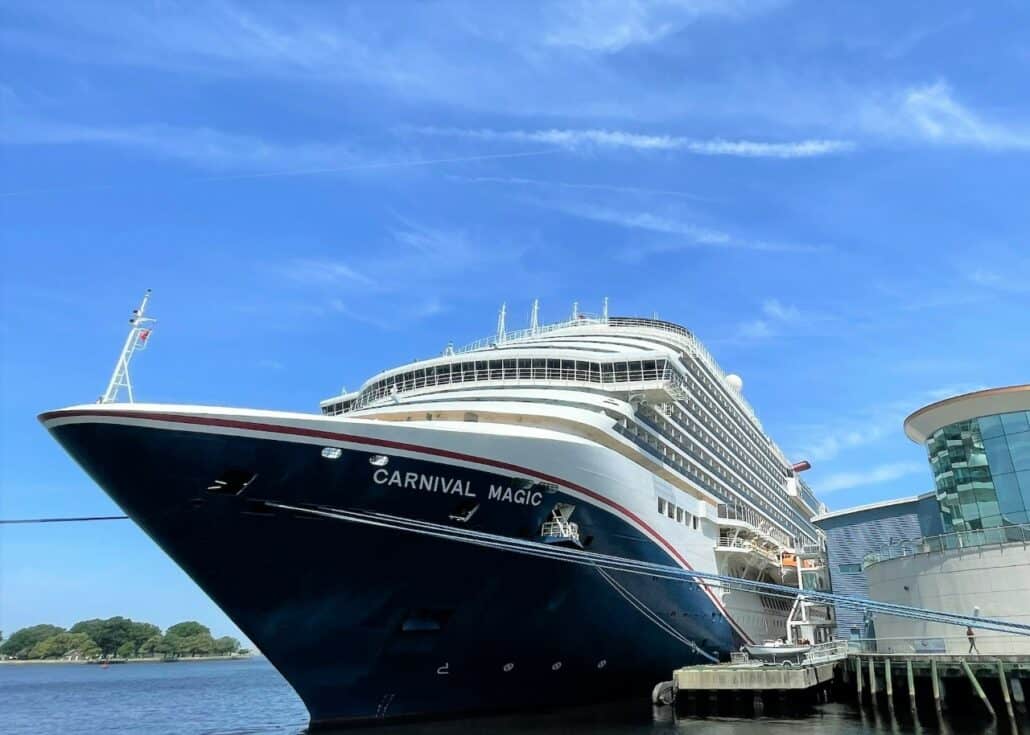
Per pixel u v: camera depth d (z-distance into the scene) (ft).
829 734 74.90
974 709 85.30
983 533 94.68
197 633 625.00
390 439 61.82
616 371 100.68
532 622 75.00
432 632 70.49
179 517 58.18
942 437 113.09
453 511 66.44
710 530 110.42
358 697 70.95
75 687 273.95
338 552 62.80
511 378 101.09
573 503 74.64
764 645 109.09
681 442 112.98
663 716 87.04
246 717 139.74
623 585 81.97
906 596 101.50
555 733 72.84
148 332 59.26
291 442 58.13
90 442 54.54
